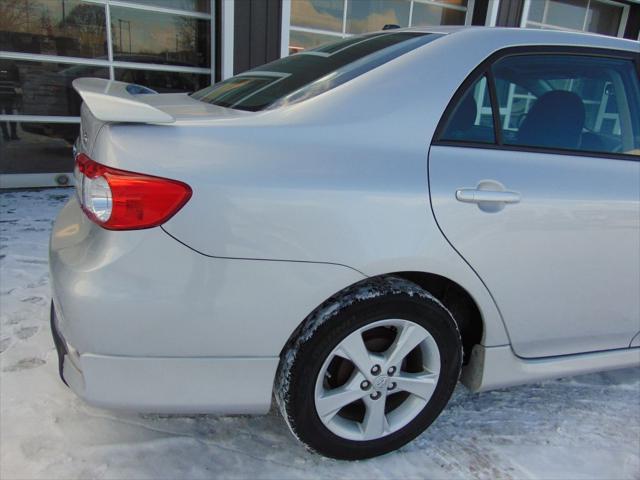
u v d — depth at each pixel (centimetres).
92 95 148
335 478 173
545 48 191
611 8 928
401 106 166
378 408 174
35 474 164
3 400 196
